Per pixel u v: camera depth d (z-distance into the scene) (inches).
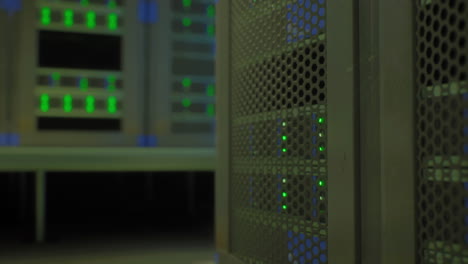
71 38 163.5
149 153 151.5
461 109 33.0
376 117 42.3
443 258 34.7
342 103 46.2
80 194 205.6
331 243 47.9
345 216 45.8
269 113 61.3
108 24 166.6
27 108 158.1
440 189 35.4
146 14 171.0
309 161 52.3
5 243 151.5
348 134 45.3
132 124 169.0
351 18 44.8
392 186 39.9
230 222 74.5
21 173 199.5
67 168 145.2
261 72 64.6
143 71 170.7
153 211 213.3
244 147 69.8
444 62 35.6
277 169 59.1
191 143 176.4
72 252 138.6
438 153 35.4
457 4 33.0
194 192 220.5
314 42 51.4
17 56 157.0
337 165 47.0
